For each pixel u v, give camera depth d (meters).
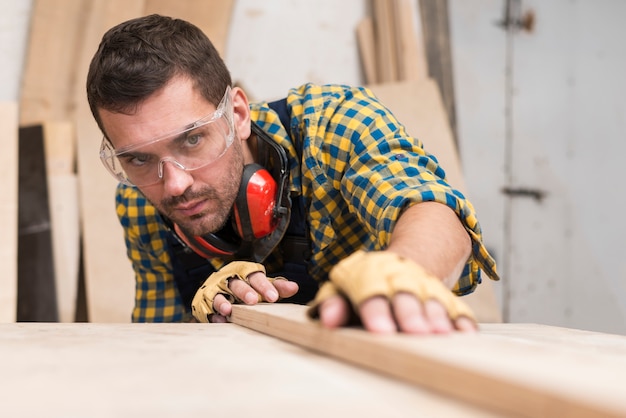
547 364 0.55
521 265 3.74
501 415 0.49
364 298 0.70
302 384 0.59
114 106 1.28
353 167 1.32
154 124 1.29
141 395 0.55
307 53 3.45
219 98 1.37
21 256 2.89
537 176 3.78
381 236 1.12
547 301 3.79
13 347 0.82
